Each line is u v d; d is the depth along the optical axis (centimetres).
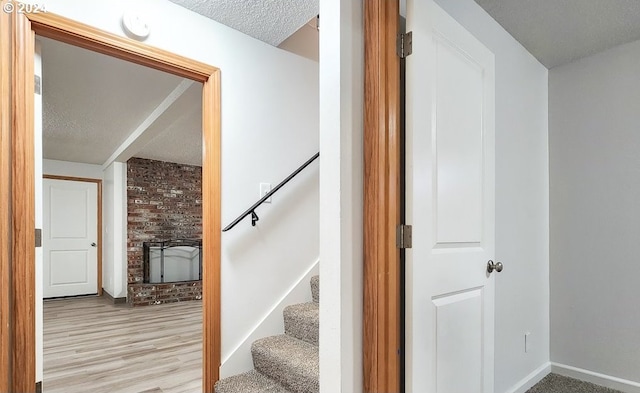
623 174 224
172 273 582
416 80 128
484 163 168
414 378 124
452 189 147
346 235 121
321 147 125
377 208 122
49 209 582
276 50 245
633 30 211
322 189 125
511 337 205
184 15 200
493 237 173
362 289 125
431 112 136
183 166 640
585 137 241
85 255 610
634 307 217
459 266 149
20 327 146
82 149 517
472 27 184
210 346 202
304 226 256
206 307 204
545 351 245
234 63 221
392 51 128
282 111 246
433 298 134
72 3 164
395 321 124
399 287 128
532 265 231
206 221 208
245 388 194
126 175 572
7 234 144
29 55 153
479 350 160
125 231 565
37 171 158
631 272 218
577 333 238
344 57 123
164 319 437
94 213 620
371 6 127
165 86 296
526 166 229
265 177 234
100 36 171
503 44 210
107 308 507
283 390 192
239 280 217
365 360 122
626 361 218
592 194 236
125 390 232
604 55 235
